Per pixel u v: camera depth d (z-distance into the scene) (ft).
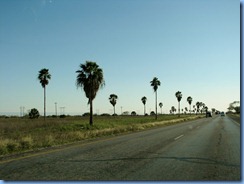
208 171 33.71
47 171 33.14
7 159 41.78
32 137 72.95
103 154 46.98
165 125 165.17
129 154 47.11
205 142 67.05
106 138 78.33
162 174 31.83
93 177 30.22
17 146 54.29
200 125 156.87
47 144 60.13
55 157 43.65
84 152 49.49
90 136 82.33
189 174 31.99
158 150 52.39
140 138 78.13
